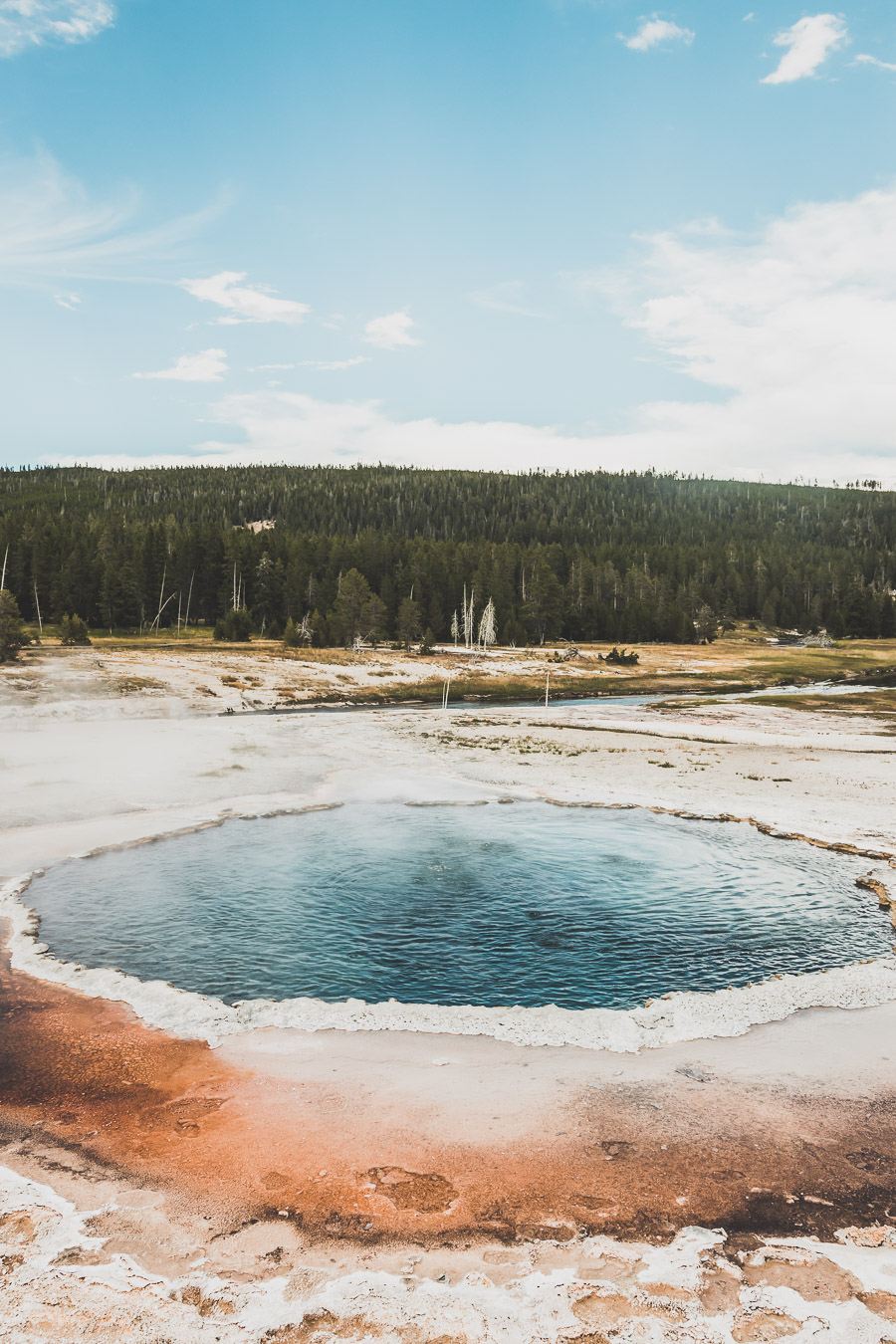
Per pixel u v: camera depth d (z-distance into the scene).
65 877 19.53
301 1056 11.02
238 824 25.02
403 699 70.50
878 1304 6.61
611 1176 8.34
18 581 104.25
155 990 13.14
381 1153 8.72
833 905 17.98
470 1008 12.73
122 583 102.56
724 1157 8.71
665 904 17.98
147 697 59.19
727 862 21.19
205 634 107.12
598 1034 11.82
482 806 27.75
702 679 84.44
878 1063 10.95
